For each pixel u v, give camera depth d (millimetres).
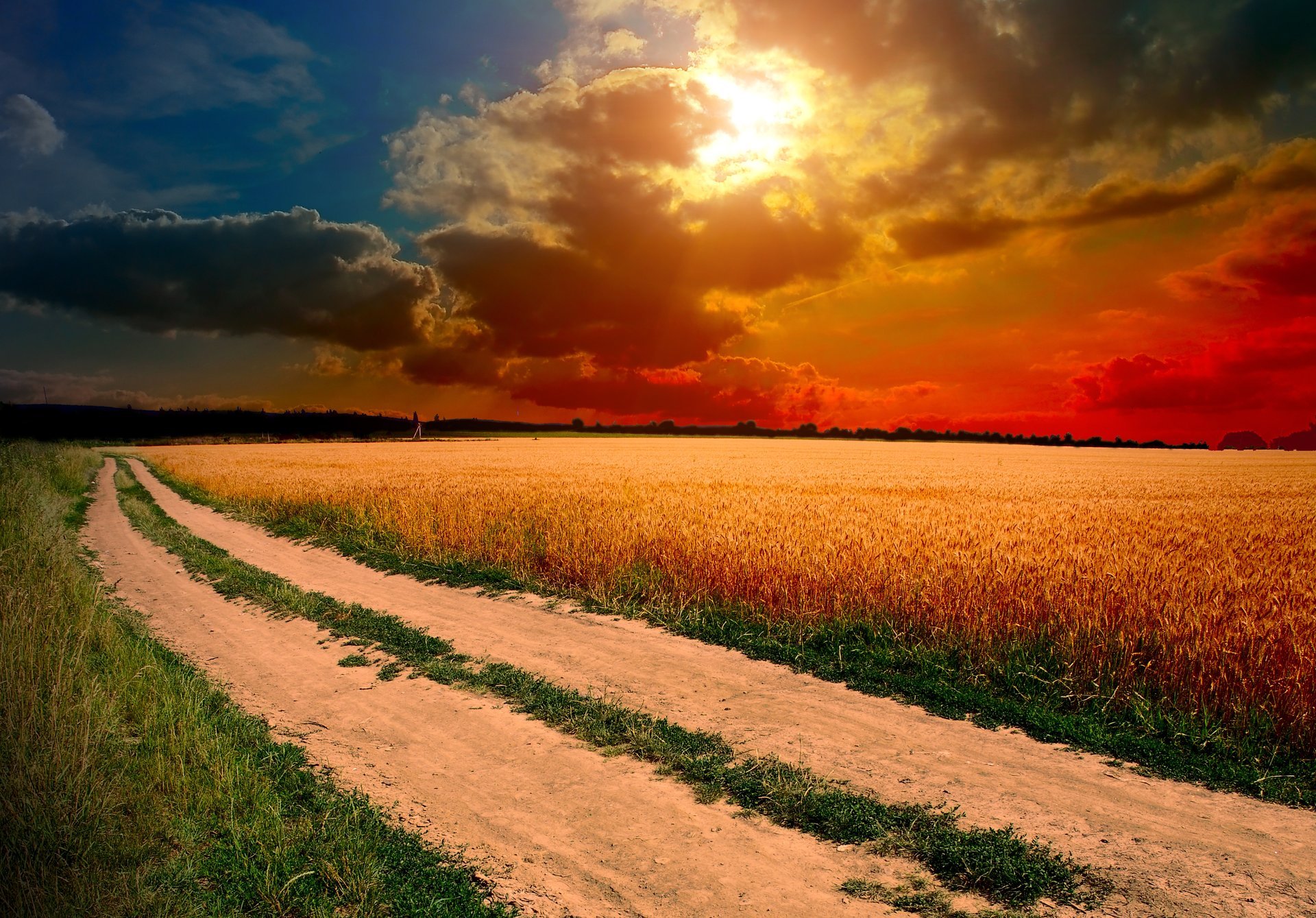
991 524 14914
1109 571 9578
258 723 6465
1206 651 7051
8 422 103438
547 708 7078
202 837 4441
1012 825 4914
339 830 4586
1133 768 5941
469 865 4371
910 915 3898
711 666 8656
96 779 4625
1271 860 4496
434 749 6203
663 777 5680
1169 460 62625
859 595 9938
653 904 3982
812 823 4922
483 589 13031
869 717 7039
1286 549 12867
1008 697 7543
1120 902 4031
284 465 43094
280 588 12508
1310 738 6035
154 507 25734
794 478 31625
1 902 3520
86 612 8094
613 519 14969
